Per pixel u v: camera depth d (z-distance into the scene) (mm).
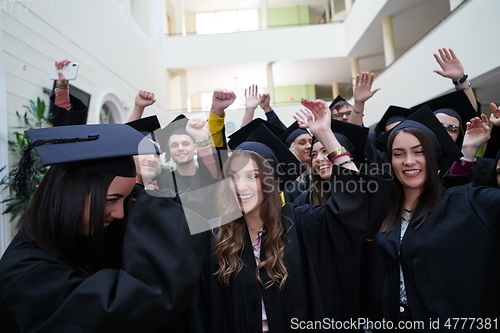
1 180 3271
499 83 5418
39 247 947
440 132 1727
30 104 3818
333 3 14188
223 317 1445
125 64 7637
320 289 1447
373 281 1583
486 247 1338
